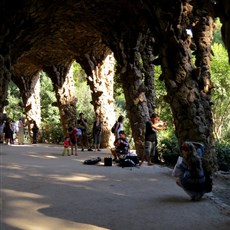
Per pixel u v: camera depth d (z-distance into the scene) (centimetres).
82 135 1680
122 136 1179
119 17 1259
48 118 3238
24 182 773
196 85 868
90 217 521
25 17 1122
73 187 733
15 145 2047
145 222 501
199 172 625
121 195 670
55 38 1689
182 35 852
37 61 2128
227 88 2128
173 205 596
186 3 837
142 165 1100
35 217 514
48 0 1138
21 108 3484
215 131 2142
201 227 482
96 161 1116
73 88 2198
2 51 1085
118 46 1316
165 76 880
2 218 504
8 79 1096
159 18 848
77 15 1331
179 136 873
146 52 1396
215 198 649
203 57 948
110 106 1903
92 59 1875
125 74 1324
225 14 395
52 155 1384
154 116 1100
